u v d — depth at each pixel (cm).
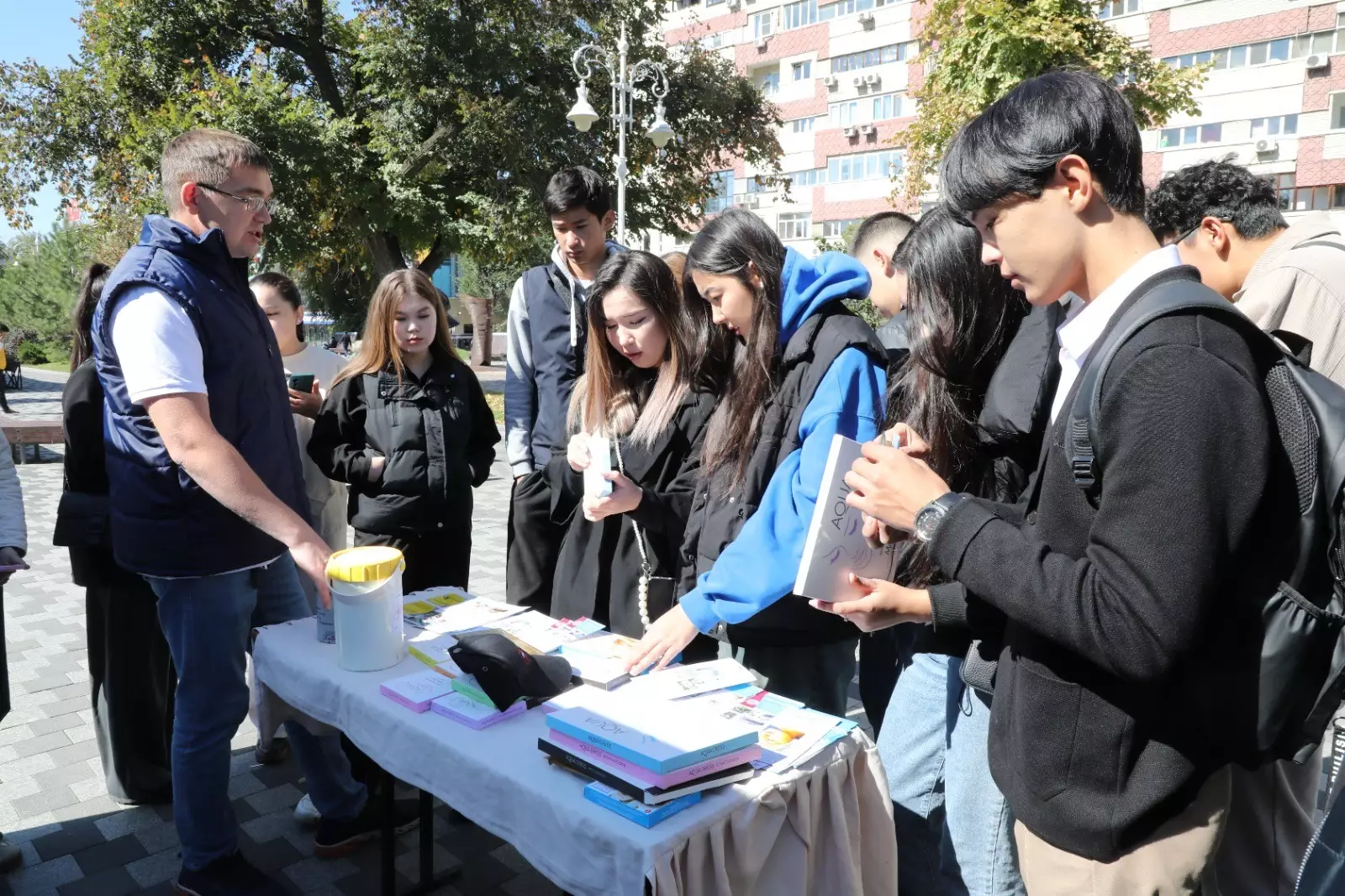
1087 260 115
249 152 221
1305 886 108
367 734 175
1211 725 109
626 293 239
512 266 1880
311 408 328
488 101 1662
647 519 237
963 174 118
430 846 241
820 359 196
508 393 349
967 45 1239
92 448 260
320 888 244
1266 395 105
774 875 146
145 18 1720
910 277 178
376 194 1698
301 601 252
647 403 253
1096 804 115
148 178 1634
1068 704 117
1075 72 113
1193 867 116
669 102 1872
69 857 258
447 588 249
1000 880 173
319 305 2767
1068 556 116
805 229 3428
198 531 213
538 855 140
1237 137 2345
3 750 327
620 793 135
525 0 1755
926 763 193
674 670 179
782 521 187
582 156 1764
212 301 214
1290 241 230
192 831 224
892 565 171
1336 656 108
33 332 3750
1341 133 2208
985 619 143
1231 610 107
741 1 3453
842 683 222
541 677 170
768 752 150
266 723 212
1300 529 105
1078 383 113
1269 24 2258
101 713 282
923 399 178
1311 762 179
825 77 3247
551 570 323
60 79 1858
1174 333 103
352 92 1869
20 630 459
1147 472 100
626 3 1806
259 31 1795
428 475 305
